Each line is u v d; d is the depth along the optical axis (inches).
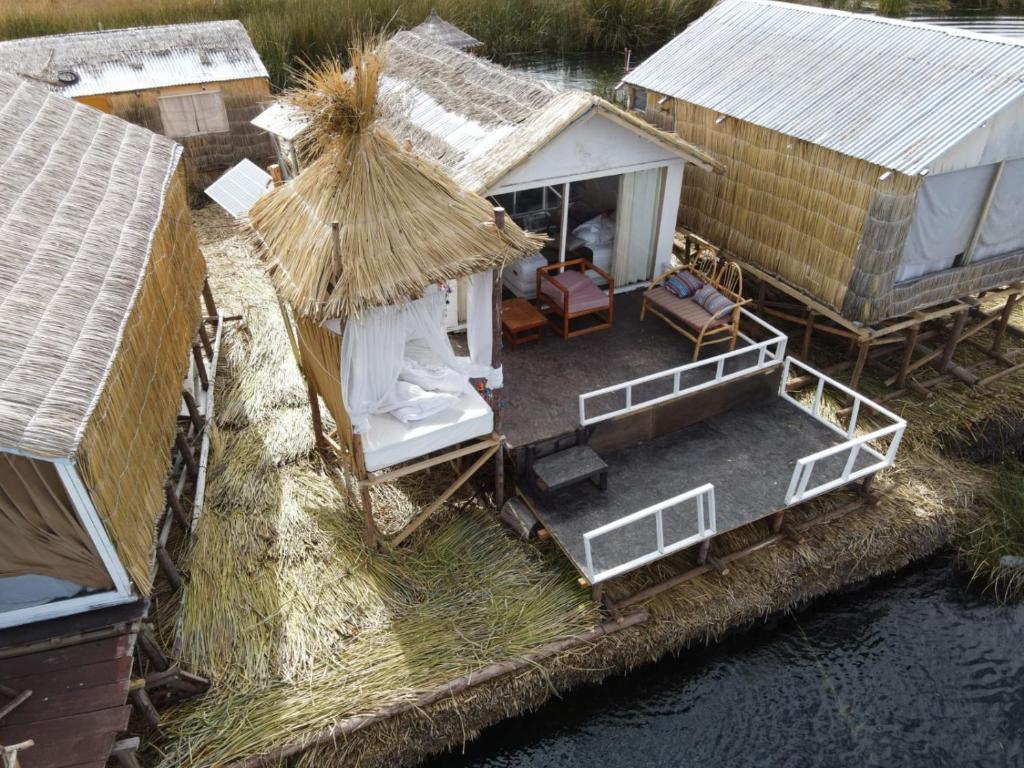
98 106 650.2
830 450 365.7
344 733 300.8
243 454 417.1
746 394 436.5
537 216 470.3
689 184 545.6
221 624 329.4
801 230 462.3
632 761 333.4
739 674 366.0
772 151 465.1
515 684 325.7
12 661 267.1
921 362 488.7
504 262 318.7
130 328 301.4
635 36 1041.5
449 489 368.2
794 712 351.6
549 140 384.8
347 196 303.9
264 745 293.7
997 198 430.0
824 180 434.9
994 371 510.3
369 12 898.1
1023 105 394.9
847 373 502.9
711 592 363.3
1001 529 412.5
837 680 364.5
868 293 425.7
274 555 362.9
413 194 312.3
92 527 252.5
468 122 430.6
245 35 727.1
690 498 358.6
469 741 332.2
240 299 554.9
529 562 366.3
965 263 452.4
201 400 451.2
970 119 382.3
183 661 315.3
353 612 340.5
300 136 456.1
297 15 896.9
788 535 386.6
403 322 311.7
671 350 450.0
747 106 478.0
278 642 326.3
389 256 298.8
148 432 314.8
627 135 429.4
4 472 237.9
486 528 380.8
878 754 336.2
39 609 271.3
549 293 452.1
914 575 414.3
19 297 270.1
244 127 706.2
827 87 454.9
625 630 345.7
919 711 352.8
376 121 328.8
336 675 317.1
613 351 447.8
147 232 351.3
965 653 377.1
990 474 450.9
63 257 302.0
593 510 373.7
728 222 520.1
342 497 396.2
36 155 350.3
